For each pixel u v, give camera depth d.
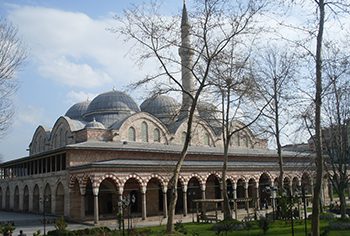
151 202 64.19
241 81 40.34
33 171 68.25
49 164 63.16
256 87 44.44
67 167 56.34
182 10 39.38
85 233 37.78
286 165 74.81
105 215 59.25
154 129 73.06
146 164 55.62
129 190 61.00
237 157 74.56
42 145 83.75
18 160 69.44
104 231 37.44
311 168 59.72
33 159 66.00
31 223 51.44
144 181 55.25
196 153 68.19
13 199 74.00
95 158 58.66
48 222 51.84
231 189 71.19
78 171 54.03
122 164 53.19
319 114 24.41
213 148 75.00
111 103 76.88
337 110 39.16
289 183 74.12
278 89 47.19
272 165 72.69
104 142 63.16
